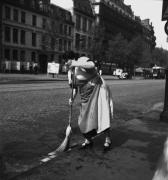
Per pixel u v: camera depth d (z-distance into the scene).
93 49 48.94
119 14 76.56
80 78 3.99
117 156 3.74
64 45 50.66
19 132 5.05
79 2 56.09
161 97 13.27
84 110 4.04
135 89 18.14
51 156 3.72
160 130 5.39
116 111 8.23
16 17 40.12
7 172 3.12
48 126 5.65
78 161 3.51
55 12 41.59
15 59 40.47
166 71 6.38
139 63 63.09
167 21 6.08
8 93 11.04
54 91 13.13
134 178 2.99
